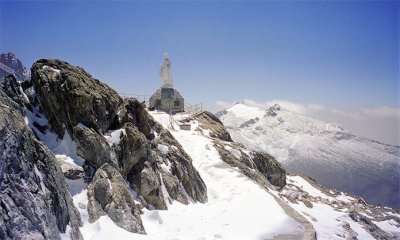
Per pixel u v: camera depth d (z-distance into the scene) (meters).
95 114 27.66
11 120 18.91
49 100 27.73
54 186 20.27
